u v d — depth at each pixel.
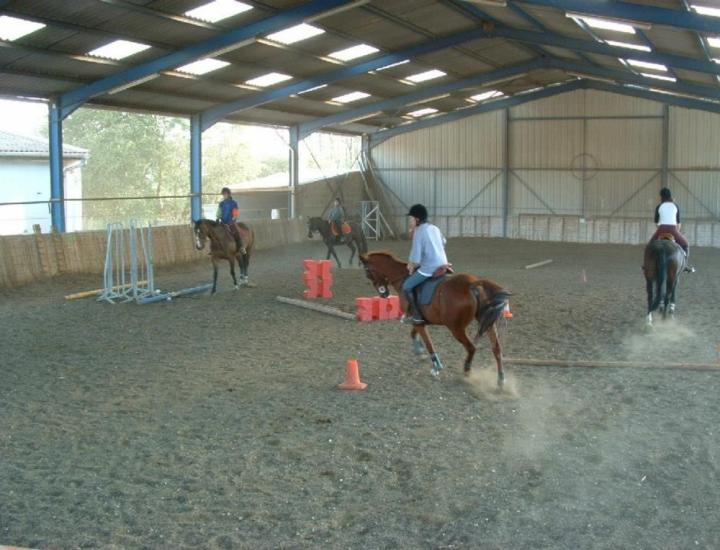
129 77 20.44
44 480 6.27
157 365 10.55
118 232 19.69
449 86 29.38
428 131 37.25
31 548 4.94
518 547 4.89
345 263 25.44
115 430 7.62
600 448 6.75
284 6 18.03
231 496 5.86
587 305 15.25
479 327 8.62
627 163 33.97
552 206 35.38
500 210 36.25
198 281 20.31
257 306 15.73
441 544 4.97
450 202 37.16
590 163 34.53
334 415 7.97
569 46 21.09
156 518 5.48
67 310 15.55
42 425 7.83
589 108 34.31
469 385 9.11
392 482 6.08
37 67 19.19
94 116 44.06
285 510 5.57
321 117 32.16
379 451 6.81
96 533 5.27
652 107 33.31
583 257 27.34
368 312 13.84
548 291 17.45
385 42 22.25
